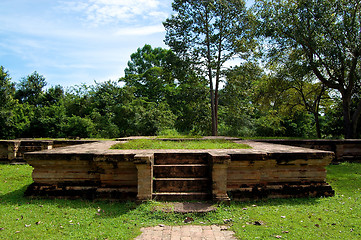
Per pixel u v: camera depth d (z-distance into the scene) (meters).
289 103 22.12
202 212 4.77
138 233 4.05
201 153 6.21
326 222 4.51
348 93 16.19
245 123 22.48
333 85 16.52
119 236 3.94
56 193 5.85
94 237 3.90
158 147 7.42
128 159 5.63
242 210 5.10
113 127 23.78
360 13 15.67
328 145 11.15
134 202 5.37
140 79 36.06
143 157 5.25
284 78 19.33
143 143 7.89
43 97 30.92
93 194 5.69
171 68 20.22
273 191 5.94
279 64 19.70
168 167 5.89
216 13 19.36
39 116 23.67
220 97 21.30
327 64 16.25
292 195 5.99
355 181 7.84
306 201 5.73
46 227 4.29
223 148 7.29
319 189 6.11
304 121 28.28
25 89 34.16
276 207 5.31
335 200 5.82
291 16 15.95
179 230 4.20
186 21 19.52
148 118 23.12
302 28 15.45
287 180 6.10
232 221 4.57
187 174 5.89
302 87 21.44
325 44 15.63
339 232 4.11
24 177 8.32
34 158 5.80
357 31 15.43
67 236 3.95
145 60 40.16
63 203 5.49
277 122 22.38
